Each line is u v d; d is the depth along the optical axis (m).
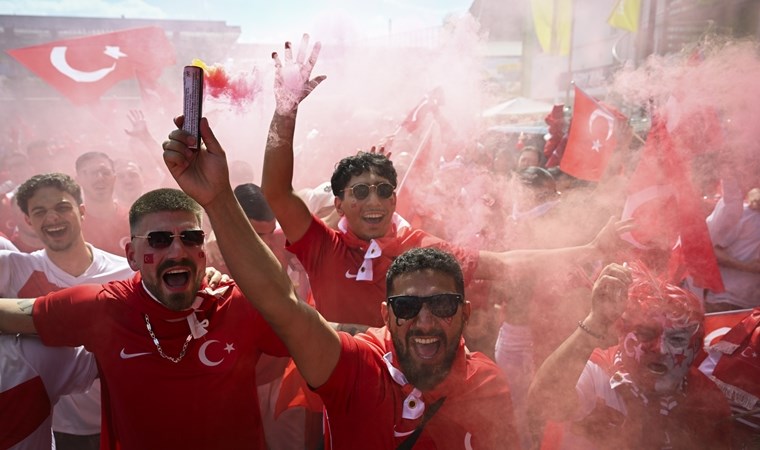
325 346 1.40
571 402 1.60
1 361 1.79
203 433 1.70
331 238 2.23
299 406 2.42
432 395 1.46
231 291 1.77
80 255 2.46
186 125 1.24
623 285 1.49
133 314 1.69
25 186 2.35
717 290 2.76
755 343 2.01
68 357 1.92
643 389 1.71
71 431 2.40
